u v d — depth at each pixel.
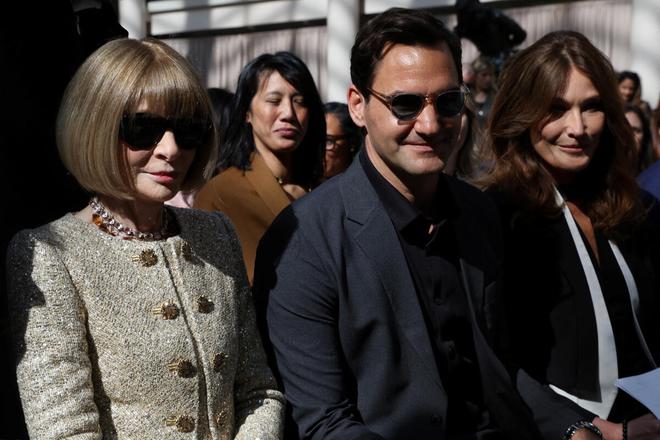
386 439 2.20
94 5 2.27
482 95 5.10
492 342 2.41
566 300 2.73
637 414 2.74
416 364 2.23
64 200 2.26
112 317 1.90
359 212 2.32
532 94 2.78
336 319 2.27
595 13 8.33
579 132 2.73
